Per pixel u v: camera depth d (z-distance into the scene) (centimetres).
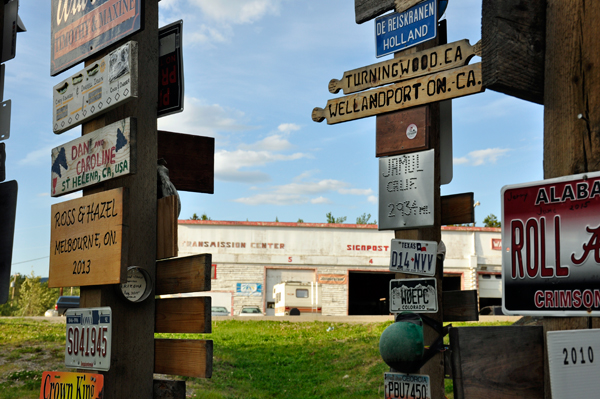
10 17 490
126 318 339
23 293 8069
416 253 445
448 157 489
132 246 342
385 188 463
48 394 371
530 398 198
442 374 424
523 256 202
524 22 213
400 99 449
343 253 3862
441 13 440
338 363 1405
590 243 184
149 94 362
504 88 210
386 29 475
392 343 336
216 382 1205
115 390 330
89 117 365
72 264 366
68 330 366
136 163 328
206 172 438
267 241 3828
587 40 202
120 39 349
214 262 3766
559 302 191
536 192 201
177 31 371
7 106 473
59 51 410
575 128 202
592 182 186
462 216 477
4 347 1248
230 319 2305
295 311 3438
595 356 185
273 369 1388
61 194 393
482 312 3412
